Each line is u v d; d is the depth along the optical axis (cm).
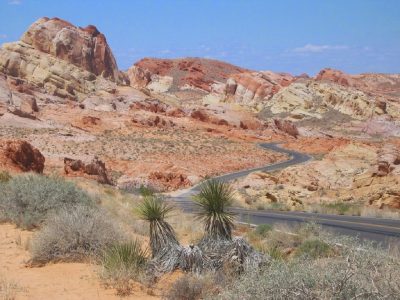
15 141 3475
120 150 7969
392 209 3169
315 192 4325
